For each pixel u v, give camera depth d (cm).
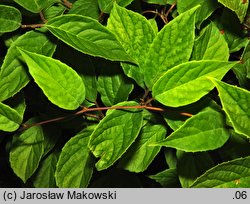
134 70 58
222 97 51
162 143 52
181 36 55
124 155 61
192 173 61
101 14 60
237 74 60
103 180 68
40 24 58
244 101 51
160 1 62
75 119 63
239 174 53
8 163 77
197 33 62
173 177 65
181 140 53
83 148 61
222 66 54
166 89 56
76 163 61
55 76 54
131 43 58
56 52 60
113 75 61
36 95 66
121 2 59
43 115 65
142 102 59
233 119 51
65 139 69
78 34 56
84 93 56
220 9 63
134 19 57
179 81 55
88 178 61
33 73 52
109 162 55
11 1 61
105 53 56
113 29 57
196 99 55
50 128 65
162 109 57
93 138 55
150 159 61
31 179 69
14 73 56
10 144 69
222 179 53
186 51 55
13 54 57
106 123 56
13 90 56
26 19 61
